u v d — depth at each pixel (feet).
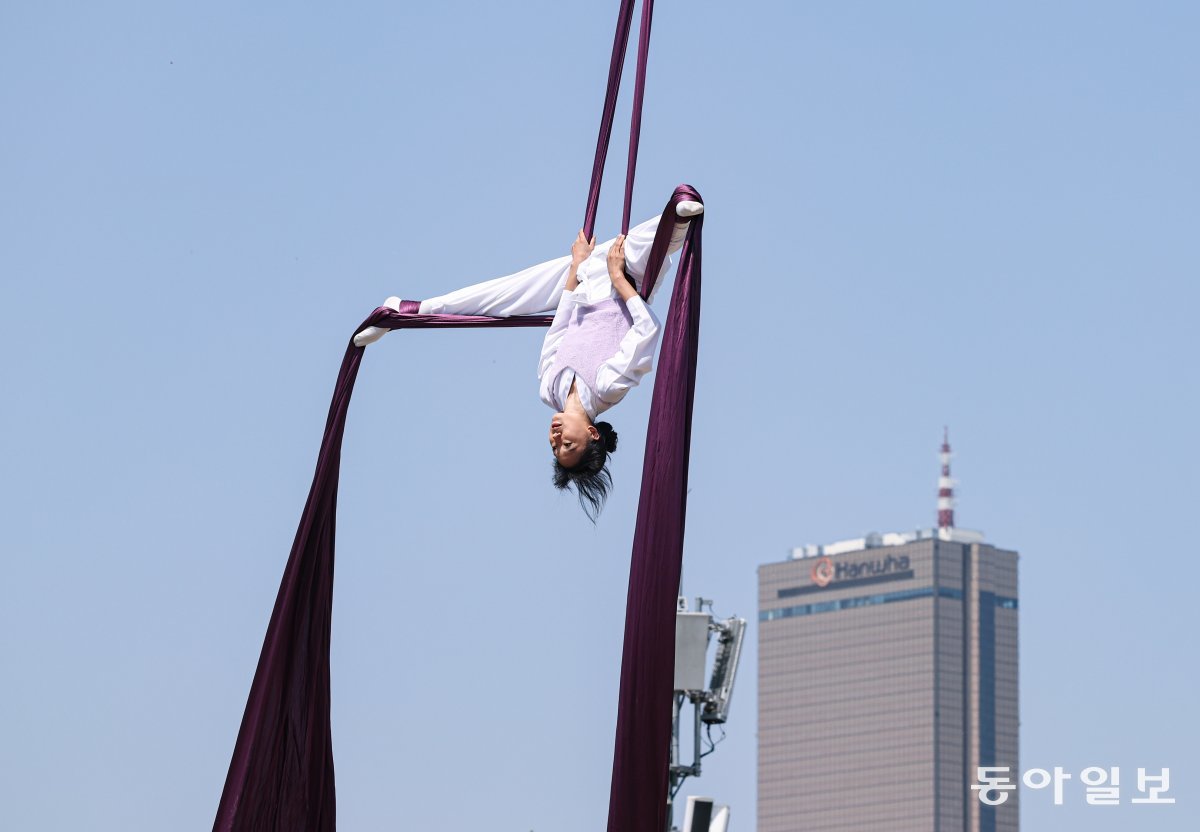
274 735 62.03
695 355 55.98
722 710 105.50
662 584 54.24
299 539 62.80
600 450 59.31
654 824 53.88
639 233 60.03
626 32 60.44
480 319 62.85
